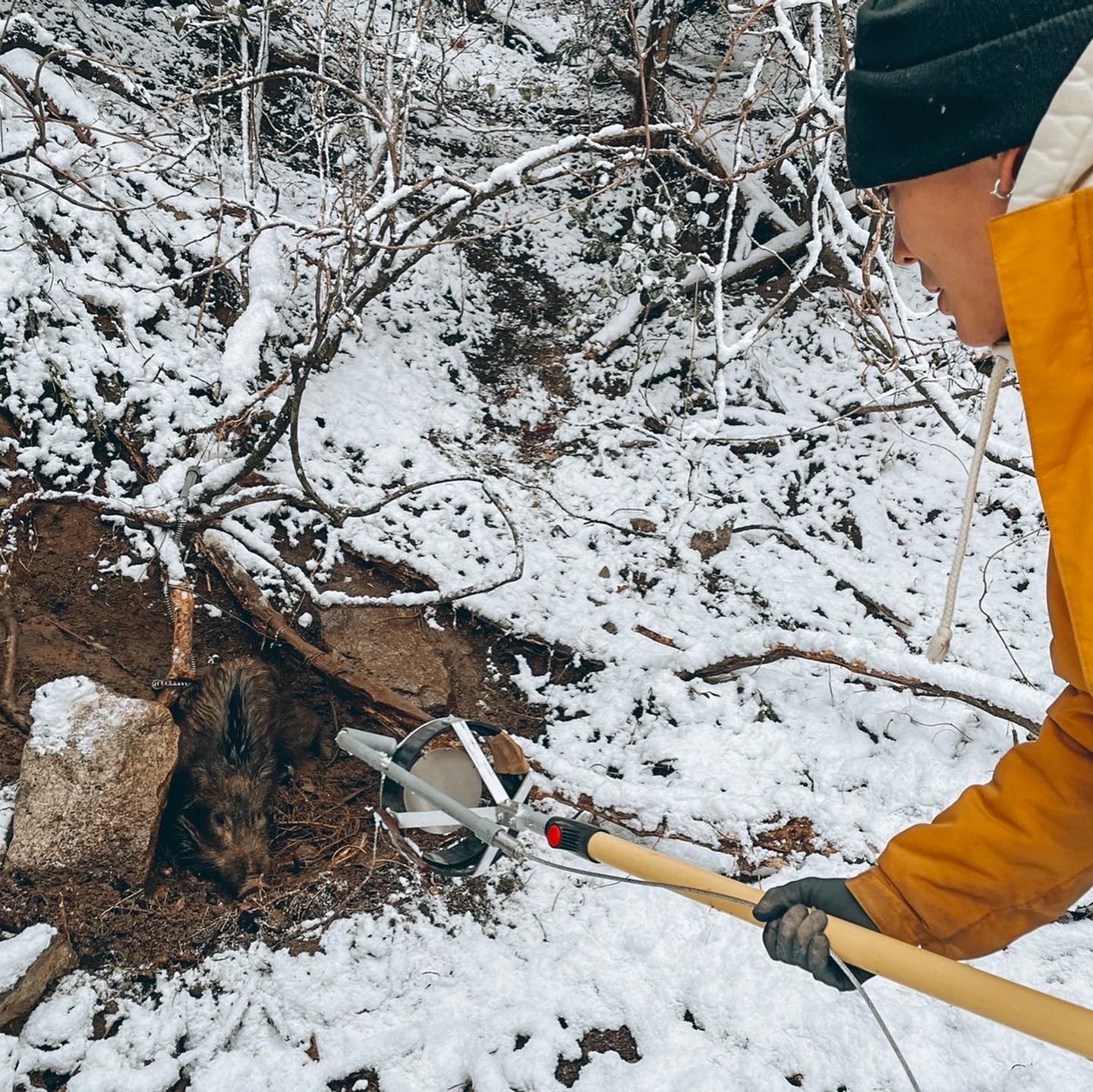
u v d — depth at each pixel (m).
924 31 1.18
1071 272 1.06
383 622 4.30
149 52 6.39
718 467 5.37
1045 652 4.25
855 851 3.39
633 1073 2.71
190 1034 2.88
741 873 3.34
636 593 4.62
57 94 5.13
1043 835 1.42
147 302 4.79
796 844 3.44
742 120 5.05
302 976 3.04
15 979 2.79
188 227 5.25
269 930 3.19
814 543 4.89
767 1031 2.78
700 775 3.69
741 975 2.94
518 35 9.37
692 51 8.23
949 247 1.31
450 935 3.17
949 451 5.42
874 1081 2.65
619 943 3.10
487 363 5.95
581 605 4.50
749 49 8.07
